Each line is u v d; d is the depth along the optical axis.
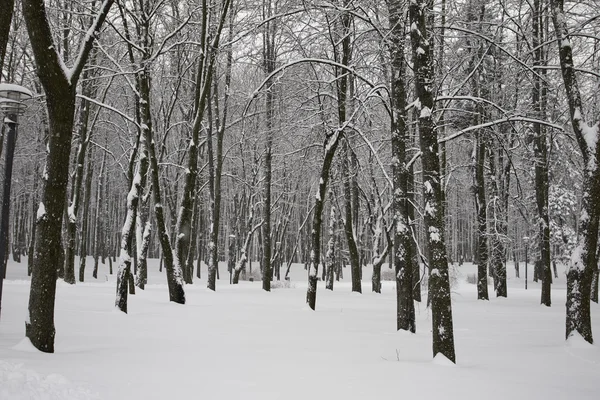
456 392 6.59
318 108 19.08
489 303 22.92
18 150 34.47
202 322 13.45
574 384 7.35
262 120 32.53
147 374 6.95
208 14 19.84
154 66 21.42
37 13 8.24
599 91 15.57
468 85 20.92
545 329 13.88
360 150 25.62
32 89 25.58
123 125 32.00
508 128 20.64
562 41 12.00
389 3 14.64
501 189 29.19
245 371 7.45
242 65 32.84
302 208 56.53
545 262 22.22
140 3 16.41
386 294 26.03
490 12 18.17
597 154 11.30
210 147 27.67
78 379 6.32
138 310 15.28
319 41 18.48
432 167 9.52
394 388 6.69
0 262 8.71
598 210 11.15
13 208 48.59
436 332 8.85
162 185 35.25
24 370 6.17
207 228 59.25
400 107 14.37
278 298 21.28
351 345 10.50
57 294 17.81
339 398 6.15
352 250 26.23
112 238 55.69
